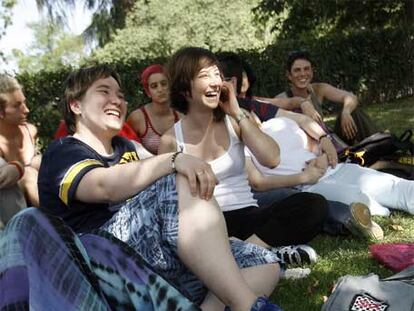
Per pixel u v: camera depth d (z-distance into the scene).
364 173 4.57
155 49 25.03
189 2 26.55
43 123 10.02
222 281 2.17
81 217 2.62
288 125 4.41
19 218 2.10
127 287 2.12
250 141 3.34
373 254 3.55
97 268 2.14
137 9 26.94
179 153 2.33
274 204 3.48
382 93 14.04
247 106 4.54
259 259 2.64
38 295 1.96
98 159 2.73
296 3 16.89
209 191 2.24
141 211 2.36
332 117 11.20
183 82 3.25
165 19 26.48
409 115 10.74
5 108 4.14
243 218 3.41
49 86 10.02
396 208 4.47
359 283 2.69
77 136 2.84
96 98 2.78
